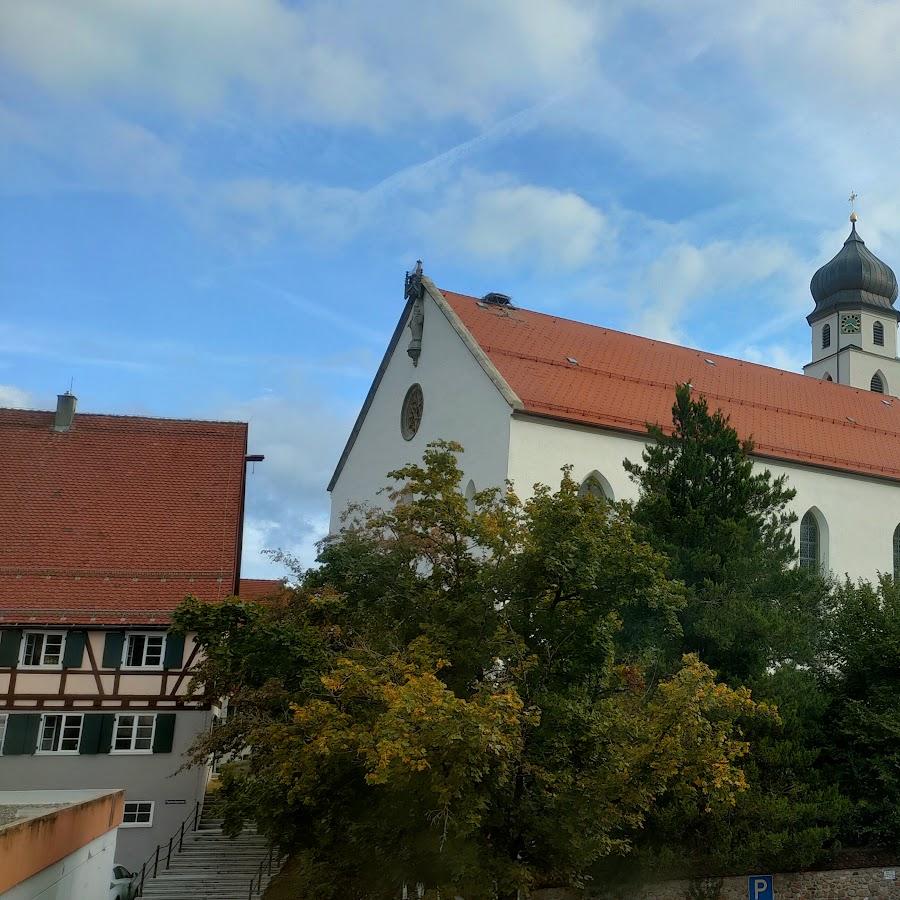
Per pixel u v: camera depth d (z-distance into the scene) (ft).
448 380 116.78
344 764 41.04
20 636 87.61
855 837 71.00
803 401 142.20
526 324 126.62
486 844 42.01
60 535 97.76
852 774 72.59
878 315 207.82
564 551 42.98
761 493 79.15
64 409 112.47
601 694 48.70
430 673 37.40
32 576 92.07
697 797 61.00
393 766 35.53
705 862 65.31
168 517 102.53
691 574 71.67
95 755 86.53
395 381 132.57
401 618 48.73
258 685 50.78
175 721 88.28
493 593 46.68
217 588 94.27
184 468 109.91
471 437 109.19
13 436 109.81
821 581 79.92
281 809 46.47
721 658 70.08
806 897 67.26
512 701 35.94
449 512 48.65
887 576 89.25
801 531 121.90
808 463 121.39
